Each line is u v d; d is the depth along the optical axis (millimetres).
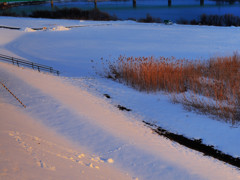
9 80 17891
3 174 5516
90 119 12422
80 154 8812
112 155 9391
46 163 6867
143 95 17109
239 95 13461
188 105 14406
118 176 7805
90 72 26609
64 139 10266
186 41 43875
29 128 10484
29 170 6090
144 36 50938
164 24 72312
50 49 40781
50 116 12469
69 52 38312
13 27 65375
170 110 14258
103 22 76625
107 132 11164
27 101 14141
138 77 18516
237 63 19516
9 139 7953
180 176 8227
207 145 10633
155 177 8188
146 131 12047
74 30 61625
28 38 51406
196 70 19000
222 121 12328
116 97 17047
